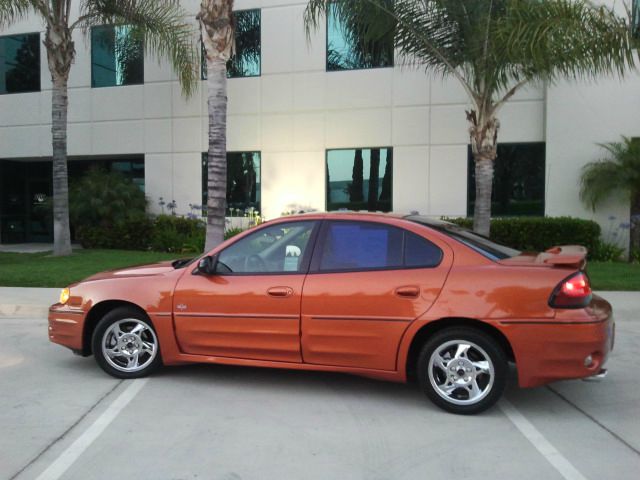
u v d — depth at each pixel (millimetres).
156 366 5695
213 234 10492
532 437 4309
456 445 4168
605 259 13867
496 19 10008
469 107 15047
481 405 4648
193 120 17172
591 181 13828
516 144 14945
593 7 9203
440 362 4746
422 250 4914
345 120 15953
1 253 16203
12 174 20406
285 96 16375
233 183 16953
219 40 10422
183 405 5008
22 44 18594
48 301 9500
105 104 17922
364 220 5168
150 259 14195
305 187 16359
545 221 14008
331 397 5223
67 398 5188
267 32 16422
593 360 4484
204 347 5367
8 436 4340
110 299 5594
